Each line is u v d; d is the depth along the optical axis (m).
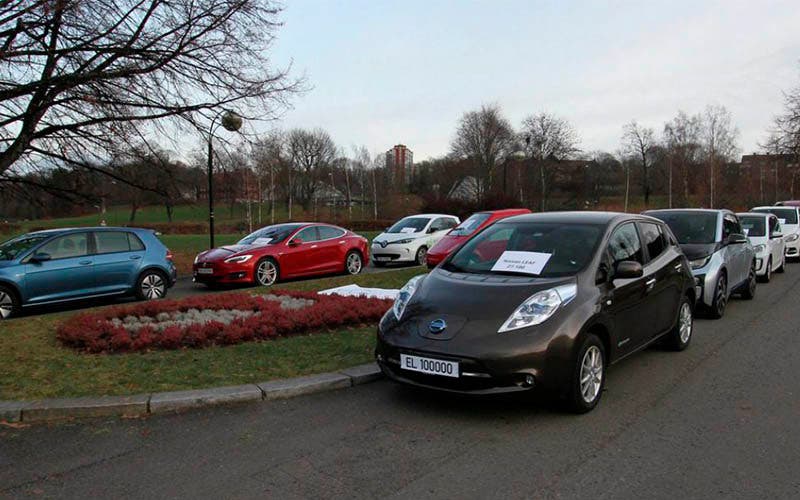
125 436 4.46
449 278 5.51
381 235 18.70
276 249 13.73
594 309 4.96
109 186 16.97
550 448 4.16
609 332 5.17
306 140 74.75
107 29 13.05
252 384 5.38
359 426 4.62
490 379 4.50
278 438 4.39
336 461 3.98
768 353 6.85
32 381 5.50
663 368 6.25
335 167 77.31
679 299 6.78
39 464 3.99
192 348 6.73
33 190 16.11
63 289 10.40
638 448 4.15
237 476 3.77
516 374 4.49
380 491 3.55
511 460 3.97
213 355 6.39
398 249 17.77
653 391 5.47
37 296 10.10
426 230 18.34
